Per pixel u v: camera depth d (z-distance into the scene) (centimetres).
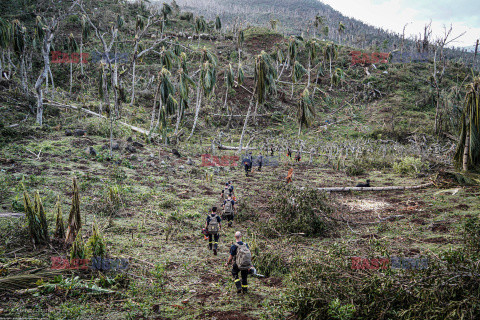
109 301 493
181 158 1962
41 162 1252
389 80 5519
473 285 388
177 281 593
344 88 5503
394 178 1886
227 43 6625
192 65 4766
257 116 4166
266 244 801
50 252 616
